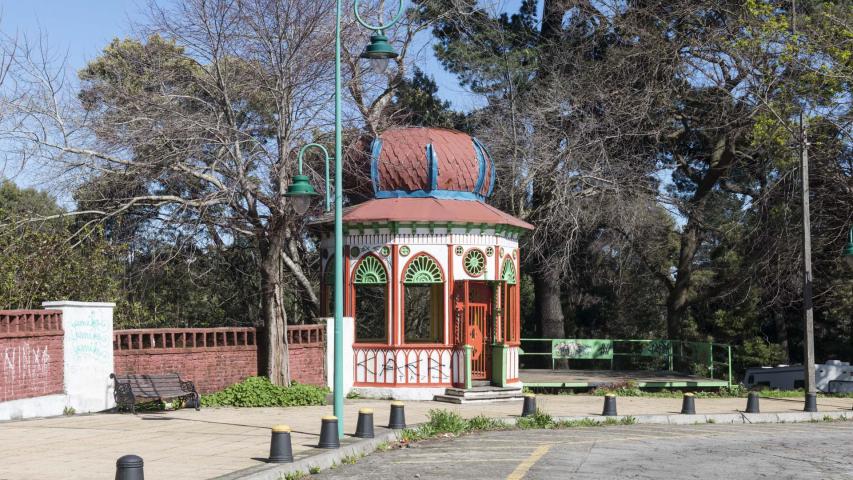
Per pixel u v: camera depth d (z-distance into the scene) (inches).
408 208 1013.8
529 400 833.5
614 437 714.2
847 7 1273.4
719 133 1501.0
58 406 795.4
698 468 548.4
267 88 1019.3
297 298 1375.5
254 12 999.0
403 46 1302.9
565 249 1391.5
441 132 1076.5
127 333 891.4
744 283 1528.1
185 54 1078.4
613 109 1444.4
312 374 1047.6
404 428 722.2
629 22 1461.6
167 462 537.6
